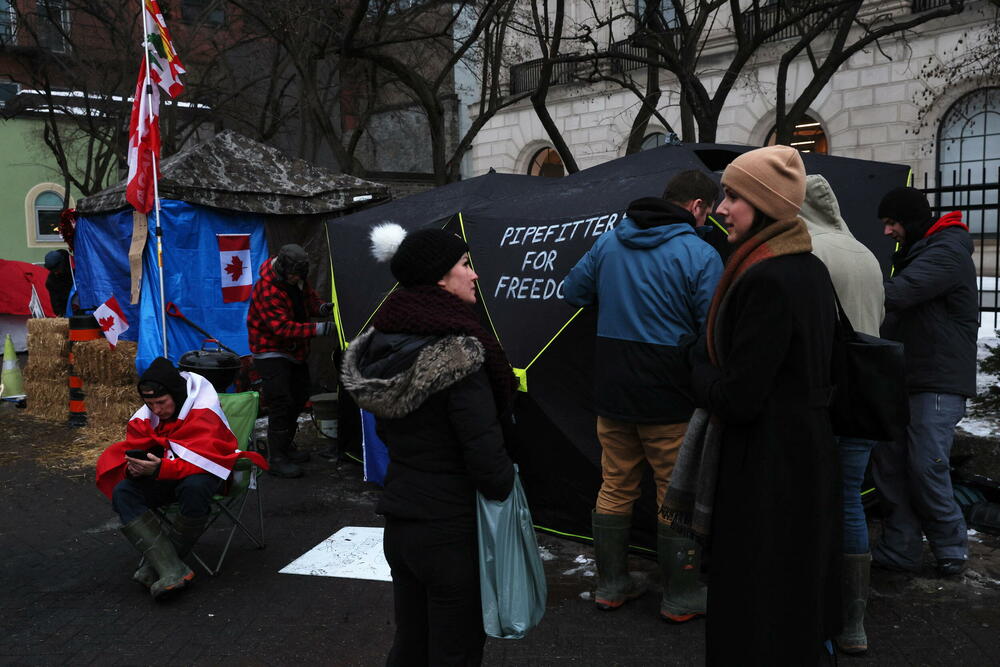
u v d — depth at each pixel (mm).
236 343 8664
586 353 4457
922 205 3973
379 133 26734
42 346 8703
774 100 18594
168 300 8273
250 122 18734
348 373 2586
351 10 13305
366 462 5961
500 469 2465
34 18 19656
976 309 3996
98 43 19562
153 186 7852
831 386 2572
